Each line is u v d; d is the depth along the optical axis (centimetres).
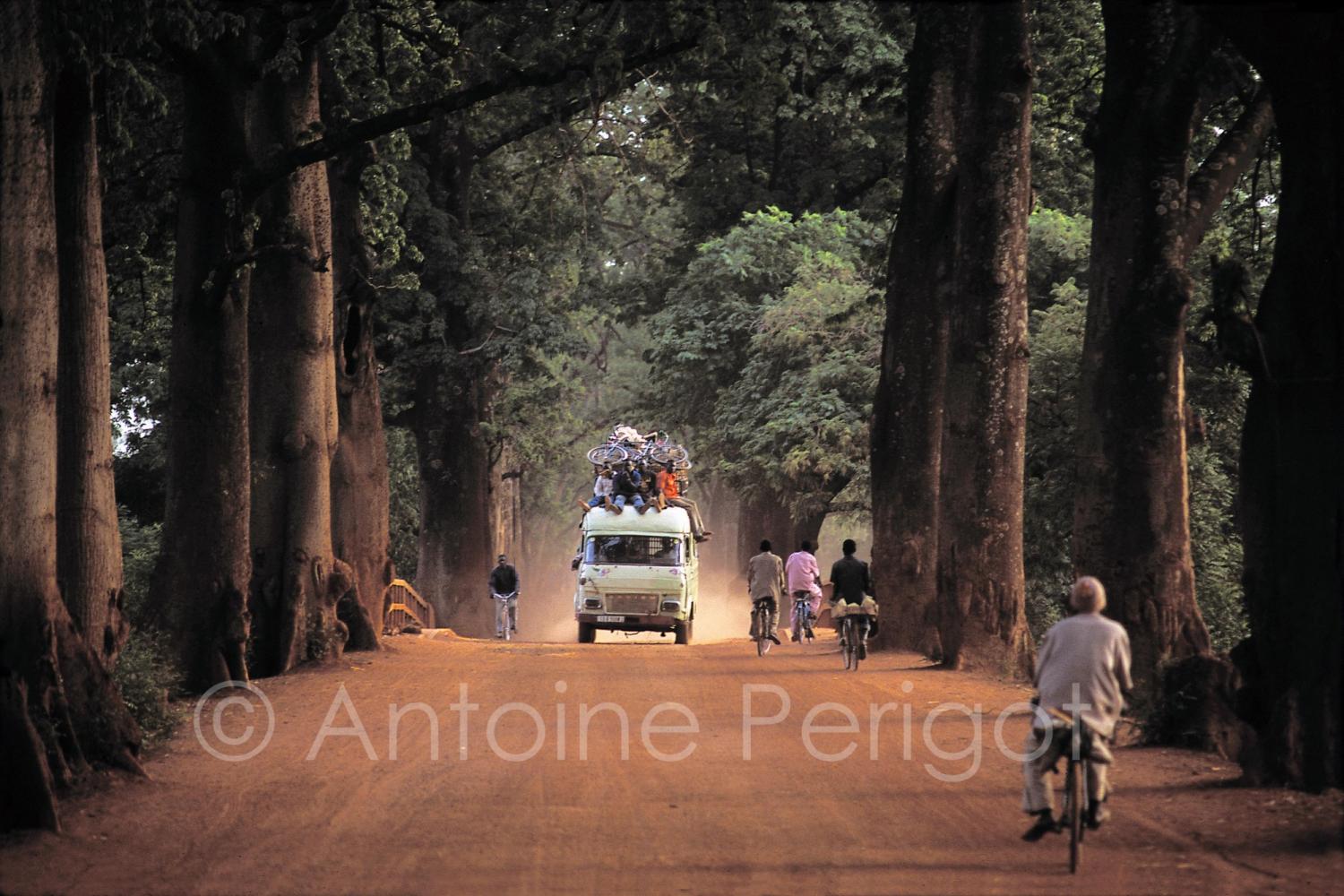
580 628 9312
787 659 6744
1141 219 4672
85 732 3372
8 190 3222
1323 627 3134
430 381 13362
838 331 11862
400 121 5659
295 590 6147
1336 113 3153
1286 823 2834
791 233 12788
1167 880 2438
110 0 3947
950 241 7031
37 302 3278
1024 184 6056
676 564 9238
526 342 12781
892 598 7119
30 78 3244
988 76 5997
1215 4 3181
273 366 6281
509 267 13400
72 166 3850
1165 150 4656
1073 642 2630
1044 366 8875
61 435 3850
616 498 9538
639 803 3092
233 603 5400
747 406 12181
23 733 2872
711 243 12888
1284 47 3164
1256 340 3256
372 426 7719
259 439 6234
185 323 5462
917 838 2756
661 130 12962
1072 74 7888
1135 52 4675
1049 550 8900
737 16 5444
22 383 3259
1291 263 3222
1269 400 3306
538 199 13350
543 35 5878
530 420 15062
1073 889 2375
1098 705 2595
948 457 6131
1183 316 4647
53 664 3278
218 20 4966
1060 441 8819
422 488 13638
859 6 11450
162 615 5359
